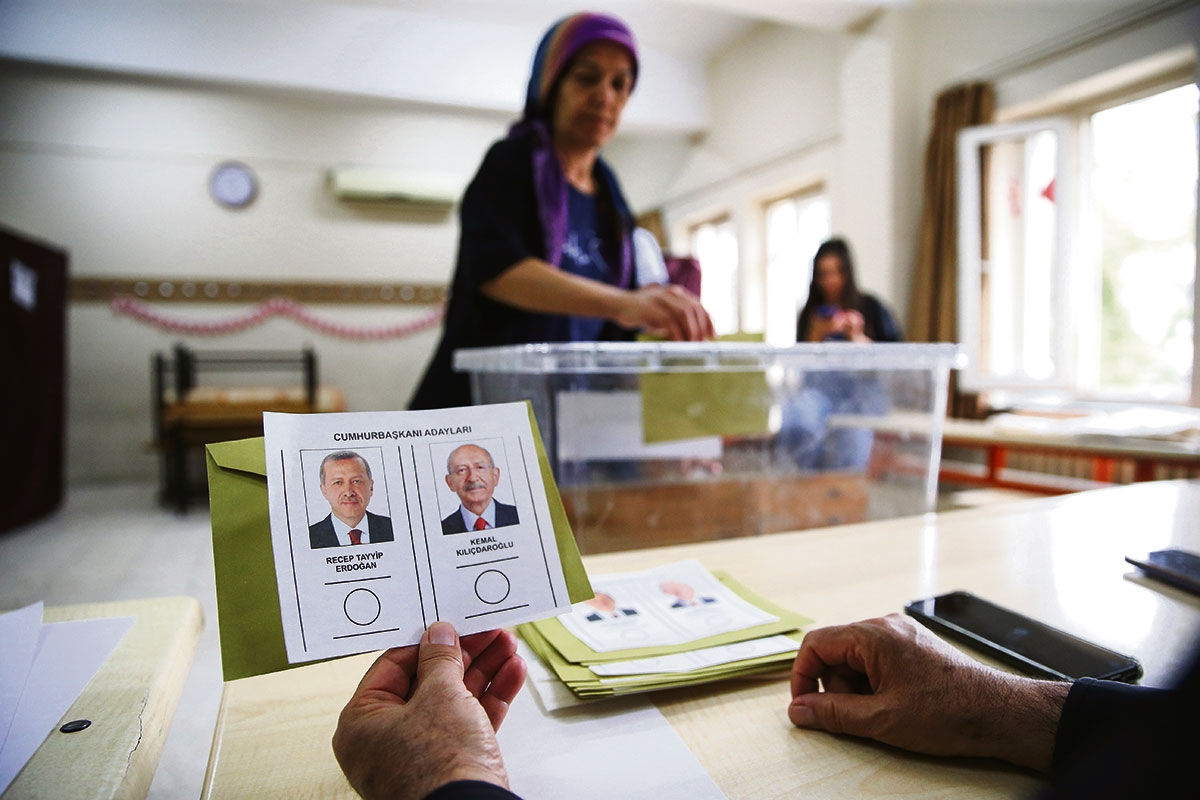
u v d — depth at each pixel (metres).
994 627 0.58
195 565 2.73
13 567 2.73
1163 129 2.84
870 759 0.43
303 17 4.32
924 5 3.47
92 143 4.74
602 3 4.30
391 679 0.38
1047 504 1.06
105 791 0.35
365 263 5.37
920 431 1.01
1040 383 3.09
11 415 3.38
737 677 0.53
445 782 0.30
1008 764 0.42
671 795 0.39
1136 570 0.75
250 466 0.39
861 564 0.77
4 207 4.59
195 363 4.88
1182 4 2.52
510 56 4.70
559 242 1.28
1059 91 2.94
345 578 0.39
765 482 0.93
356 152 5.28
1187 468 2.40
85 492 4.57
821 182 4.41
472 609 0.41
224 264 5.05
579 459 0.82
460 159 5.52
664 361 0.84
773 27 4.46
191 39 4.16
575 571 0.44
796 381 0.93
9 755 0.38
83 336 4.81
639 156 6.11
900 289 3.55
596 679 0.50
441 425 0.44
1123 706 0.37
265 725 0.47
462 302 1.30
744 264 4.91
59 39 3.96
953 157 3.28
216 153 5.00
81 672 0.48
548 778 0.41
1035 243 3.18
